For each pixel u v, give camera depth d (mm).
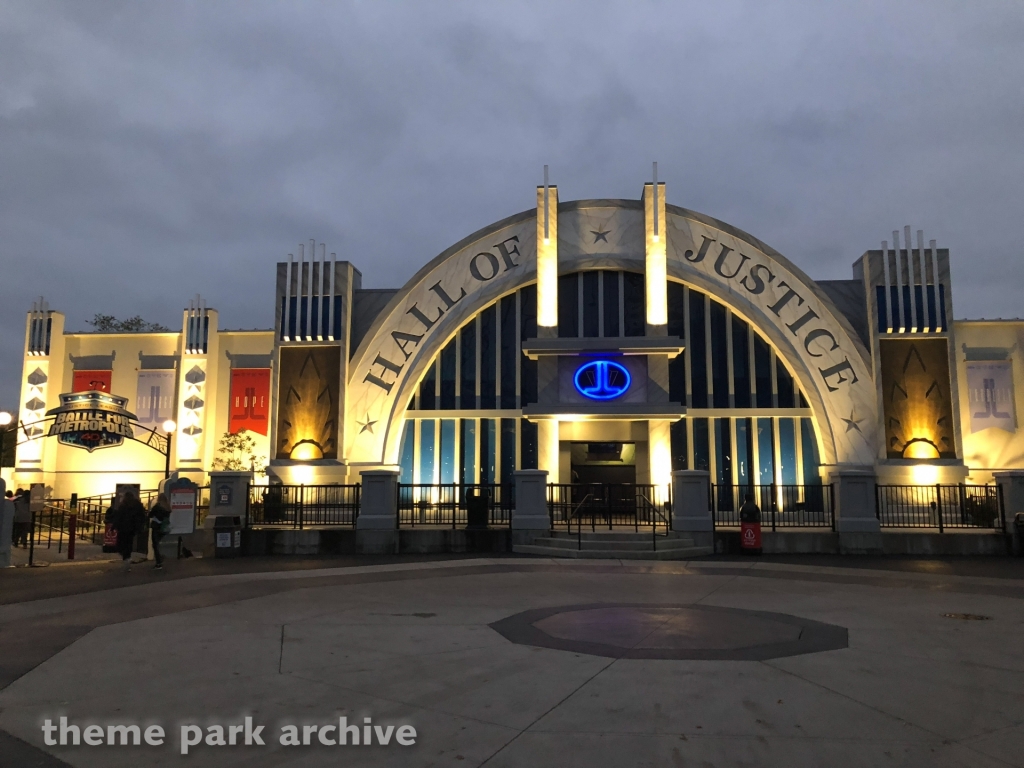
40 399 34625
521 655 8219
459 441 29656
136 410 34719
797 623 10164
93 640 9055
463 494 28859
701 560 19047
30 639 9148
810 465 28484
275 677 7352
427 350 29734
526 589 13578
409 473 29641
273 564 18156
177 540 20062
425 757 5297
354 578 15281
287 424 29516
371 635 9305
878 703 6496
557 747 5473
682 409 26969
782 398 29000
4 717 6188
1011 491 20594
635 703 6480
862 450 27859
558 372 28078
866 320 29203
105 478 34281
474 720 6066
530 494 21344
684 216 29781
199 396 33844
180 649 8555
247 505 21516
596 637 9180
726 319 29562
